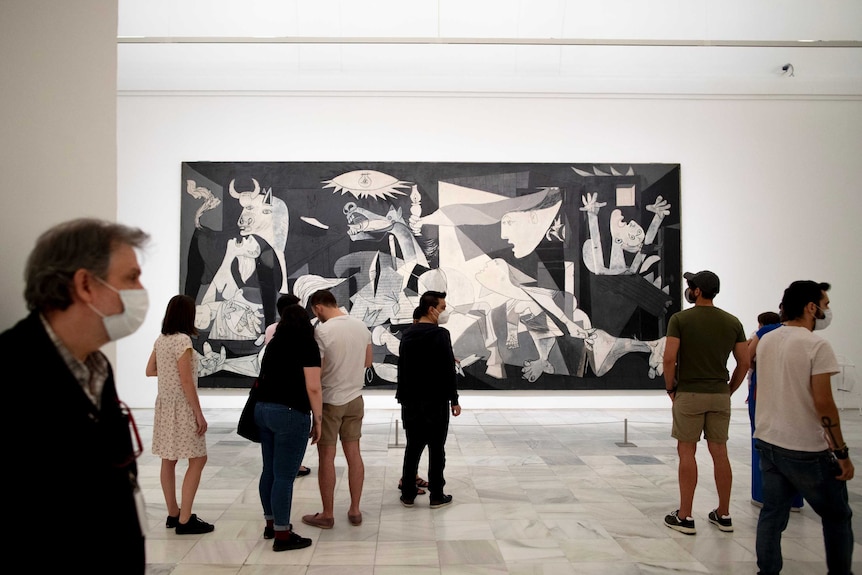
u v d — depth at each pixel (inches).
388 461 260.4
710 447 173.3
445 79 385.7
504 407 382.9
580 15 369.7
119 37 353.4
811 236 390.3
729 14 370.3
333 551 156.9
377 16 366.6
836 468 117.0
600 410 382.3
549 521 181.8
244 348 370.6
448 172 382.3
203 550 156.9
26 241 75.7
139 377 373.7
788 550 157.6
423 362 192.5
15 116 75.0
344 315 181.0
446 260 378.3
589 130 389.1
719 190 390.3
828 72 390.0
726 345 168.6
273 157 382.3
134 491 59.7
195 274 373.4
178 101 381.7
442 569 145.8
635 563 149.2
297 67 380.8
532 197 382.6
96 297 54.8
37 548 49.6
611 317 379.2
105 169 84.0
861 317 387.9
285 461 155.8
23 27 76.4
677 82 389.1
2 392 49.1
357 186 379.9
